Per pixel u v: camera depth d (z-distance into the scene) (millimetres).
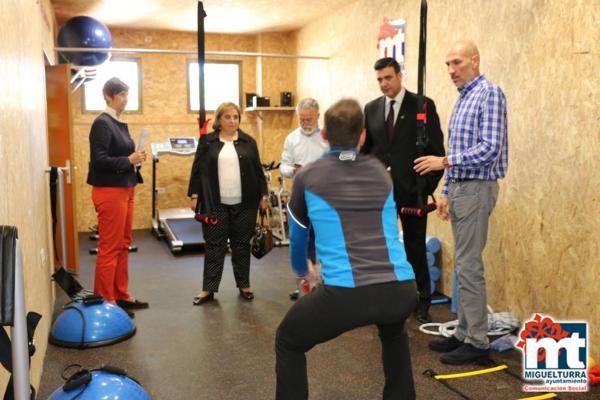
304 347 2059
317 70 6996
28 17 3174
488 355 3109
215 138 4273
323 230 2018
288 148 4453
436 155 3666
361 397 2744
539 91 3357
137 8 6148
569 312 3184
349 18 6020
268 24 7184
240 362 3186
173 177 7852
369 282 1931
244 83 7980
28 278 2629
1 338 1438
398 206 3779
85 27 5781
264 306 4230
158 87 7641
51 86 4906
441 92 4426
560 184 3217
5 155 2148
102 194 3822
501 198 3744
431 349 3309
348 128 2062
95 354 3291
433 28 4484
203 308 4188
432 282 4449
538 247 3418
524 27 3465
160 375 3012
